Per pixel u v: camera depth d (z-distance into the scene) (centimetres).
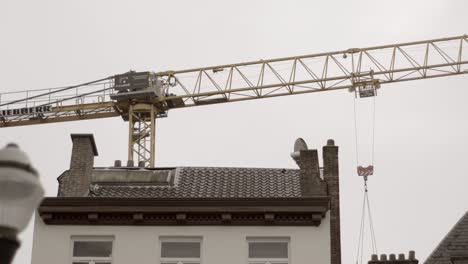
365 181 6156
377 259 3738
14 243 1235
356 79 12744
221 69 12838
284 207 3297
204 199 3306
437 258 3188
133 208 3303
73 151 3594
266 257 3278
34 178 1259
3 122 12519
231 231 3300
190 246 3300
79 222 3316
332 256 3534
